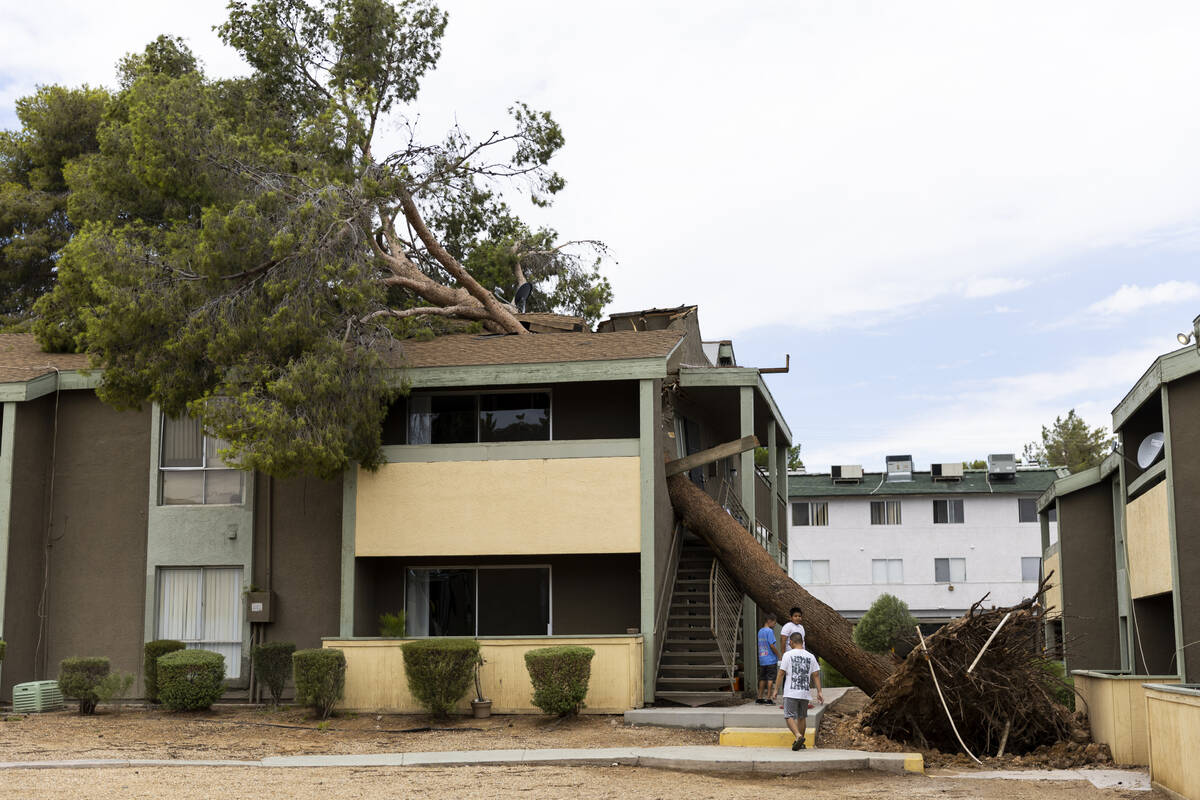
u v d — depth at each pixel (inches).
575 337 912.3
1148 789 518.6
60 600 858.8
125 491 870.4
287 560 852.0
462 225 1375.5
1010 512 2230.6
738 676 858.8
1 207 1501.0
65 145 1535.4
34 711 766.5
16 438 836.0
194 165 844.0
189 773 520.4
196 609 856.9
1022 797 493.4
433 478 814.5
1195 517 690.2
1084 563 1011.3
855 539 2272.4
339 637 798.5
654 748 612.1
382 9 1076.5
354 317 817.5
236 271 800.3
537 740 653.9
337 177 882.1
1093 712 660.1
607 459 798.5
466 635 855.1
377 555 811.4
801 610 797.2
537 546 794.2
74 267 848.3
